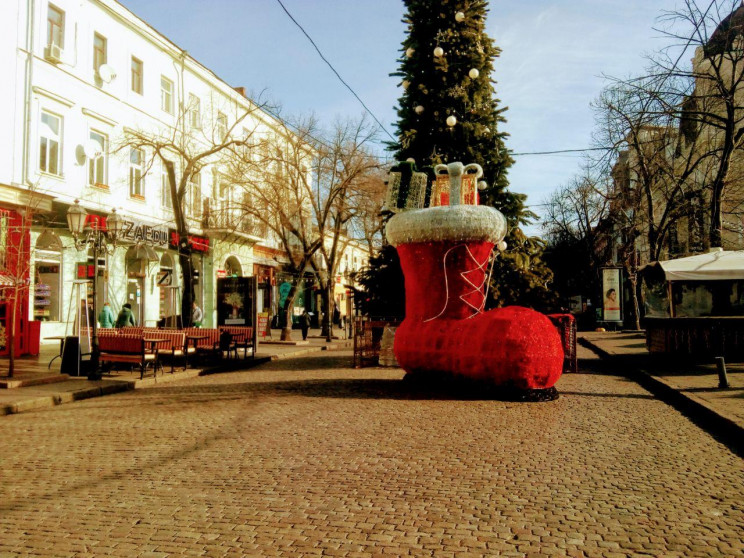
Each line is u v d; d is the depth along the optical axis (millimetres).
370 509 4719
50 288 19766
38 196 17641
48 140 19438
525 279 16391
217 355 16719
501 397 9922
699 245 24906
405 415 8578
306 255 26203
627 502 4848
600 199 42375
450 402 9617
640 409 9078
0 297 13648
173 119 25703
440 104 16938
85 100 20844
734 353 14578
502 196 16906
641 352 18172
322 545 4023
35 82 18625
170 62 25734
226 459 6336
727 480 5457
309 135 25719
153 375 13750
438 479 5512
